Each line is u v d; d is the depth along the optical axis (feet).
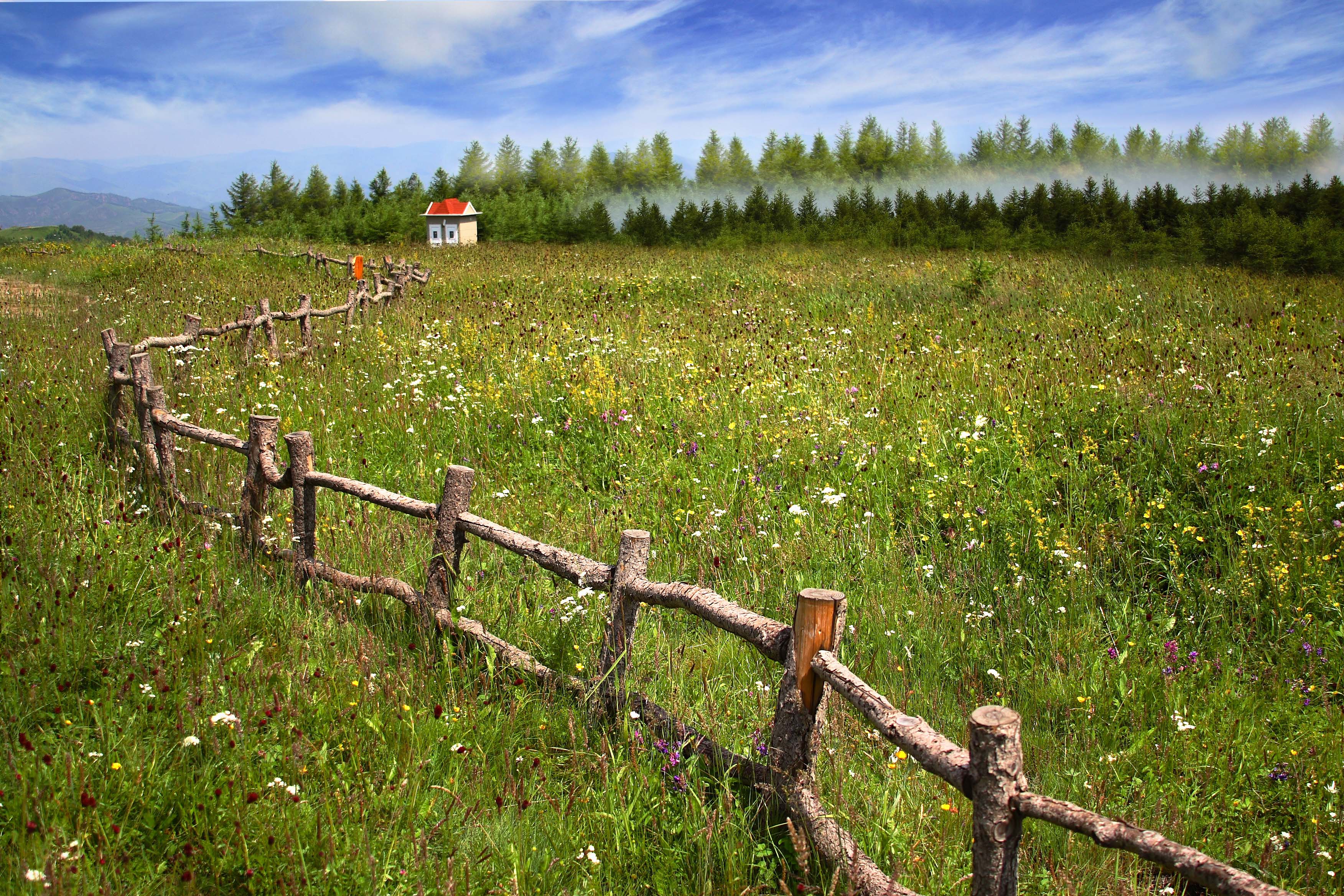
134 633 13.97
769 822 10.02
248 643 14.07
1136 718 14.12
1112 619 17.01
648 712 11.91
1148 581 18.66
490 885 9.34
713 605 10.72
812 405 26.71
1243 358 30.73
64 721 11.13
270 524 18.61
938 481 21.98
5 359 32.01
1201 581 17.89
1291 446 21.85
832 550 19.34
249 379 31.27
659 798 10.79
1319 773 12.26
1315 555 17.75
